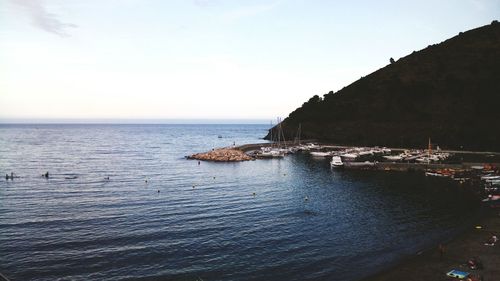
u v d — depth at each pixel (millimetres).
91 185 73250
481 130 123500
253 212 52219
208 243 39656
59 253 36469
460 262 33938
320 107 177750
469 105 136250
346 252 37594
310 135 165750
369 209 53906
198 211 52531
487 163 90938
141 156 127812
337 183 74750
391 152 120875
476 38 171375
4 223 46188
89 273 32219
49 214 50594
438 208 53875
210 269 33406
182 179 80375
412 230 44156
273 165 102938
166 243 39469
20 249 37438
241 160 112750
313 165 102125
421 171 87500
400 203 57250
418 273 32031
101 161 112875
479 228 43531
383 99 160750
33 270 32719
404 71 170750
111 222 46812
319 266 34250
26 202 58000
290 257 36312
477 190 65438
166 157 124125
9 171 91875
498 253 35750
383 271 32812
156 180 79125
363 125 152125
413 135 135750
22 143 187750
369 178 80312
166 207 54719
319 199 60469
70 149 155500
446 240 40281
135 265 33969
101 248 37875
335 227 45531
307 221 47969
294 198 61250
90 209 53375
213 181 77750
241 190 68000
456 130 128750
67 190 68000
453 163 93000
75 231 43188
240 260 35406
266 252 37438
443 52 171625
